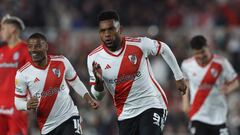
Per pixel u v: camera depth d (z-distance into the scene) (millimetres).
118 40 24297
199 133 32969
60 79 25609
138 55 24516
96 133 45531
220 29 52656
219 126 32781
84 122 45750
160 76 48156
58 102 25656
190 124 33344
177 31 51969
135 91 24625
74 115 25938
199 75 32812
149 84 24719
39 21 54219
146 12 57062
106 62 24578
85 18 57062
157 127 24391
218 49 51062
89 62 24984
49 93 25578
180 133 45219
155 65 48562
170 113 45750
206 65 32812
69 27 56500
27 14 53750
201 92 32875
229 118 44094
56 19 55594
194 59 33125
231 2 56844
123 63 24438
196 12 56781
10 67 32312
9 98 32406
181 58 48438
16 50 32312
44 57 25391
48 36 52469
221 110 32969
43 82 25484
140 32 52344
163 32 51250
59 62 25703
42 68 25516
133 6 57281
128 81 24531
